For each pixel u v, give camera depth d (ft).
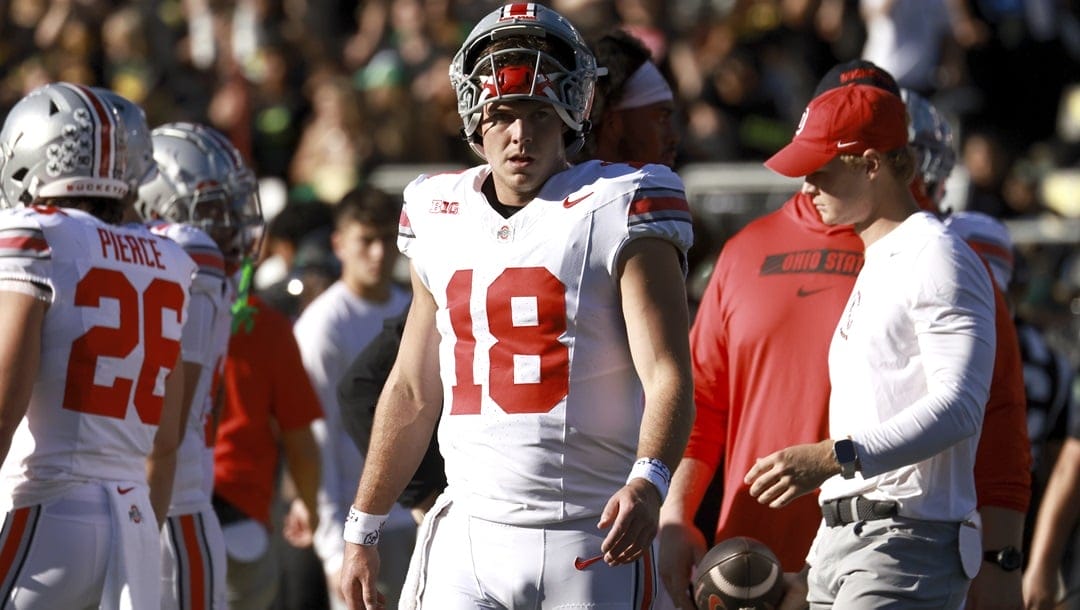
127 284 49.24
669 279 41.19
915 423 43.52
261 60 142.00
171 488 53.16
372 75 132.67
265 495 67.97
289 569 82.99
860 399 45.62
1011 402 48.96
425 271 43.27
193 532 57.47
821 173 47.44
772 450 49.83
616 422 41.93
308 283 88.17
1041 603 60.08
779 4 138.62
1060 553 60.08
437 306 43.98
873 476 43.78
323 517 73.72
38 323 47.14
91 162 50.06
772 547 50.37
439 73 133.49
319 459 69.97
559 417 41.37
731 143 129.39
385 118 130.82
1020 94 133.18
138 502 49.49
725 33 134.92
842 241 50.31
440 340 44.42
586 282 41.19
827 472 43.68
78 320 47.88
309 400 69.10
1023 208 124.57
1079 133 132.57
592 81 42.60
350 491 74.64
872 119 46.44
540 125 41.55
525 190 41.93
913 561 45.14
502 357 41.70
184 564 56.95
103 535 48.14
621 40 54.34
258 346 67.46
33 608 47.24
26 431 47.80
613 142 54.34
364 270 76.69
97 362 48.21
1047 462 65.98
